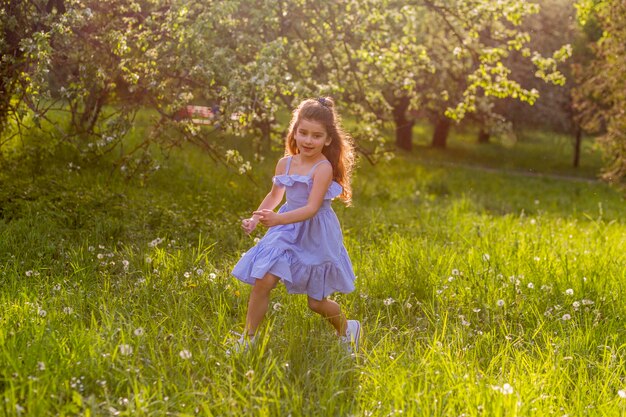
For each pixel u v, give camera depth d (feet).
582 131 103.60
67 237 21.75
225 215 27.94
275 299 16.84
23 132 34.94
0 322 13.28
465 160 96.73
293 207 14.44
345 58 36.60
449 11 35.86
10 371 11.24
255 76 23.65
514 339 15.62
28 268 18.33
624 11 47.39
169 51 25.76
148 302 16.11
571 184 79.56
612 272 22.57
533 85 89.30
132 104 28.04
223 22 26.11
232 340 13.24
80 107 30.30
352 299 17.69
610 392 12.93
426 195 50.19
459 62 53.78
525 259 23.04
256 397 10.84
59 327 13.53
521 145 120.37
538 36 83.35
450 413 10.99
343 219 31.09
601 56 53.21
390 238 27.25
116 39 24.70
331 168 14.25
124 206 25.79
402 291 18.58
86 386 11.21
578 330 15.62
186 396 11.12
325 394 11.41
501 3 34.86
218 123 25.80
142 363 12.23
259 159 34.50
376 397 11.83
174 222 24.73
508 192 63.77
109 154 35.09
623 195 61.11
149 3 27.89
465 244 27.22
